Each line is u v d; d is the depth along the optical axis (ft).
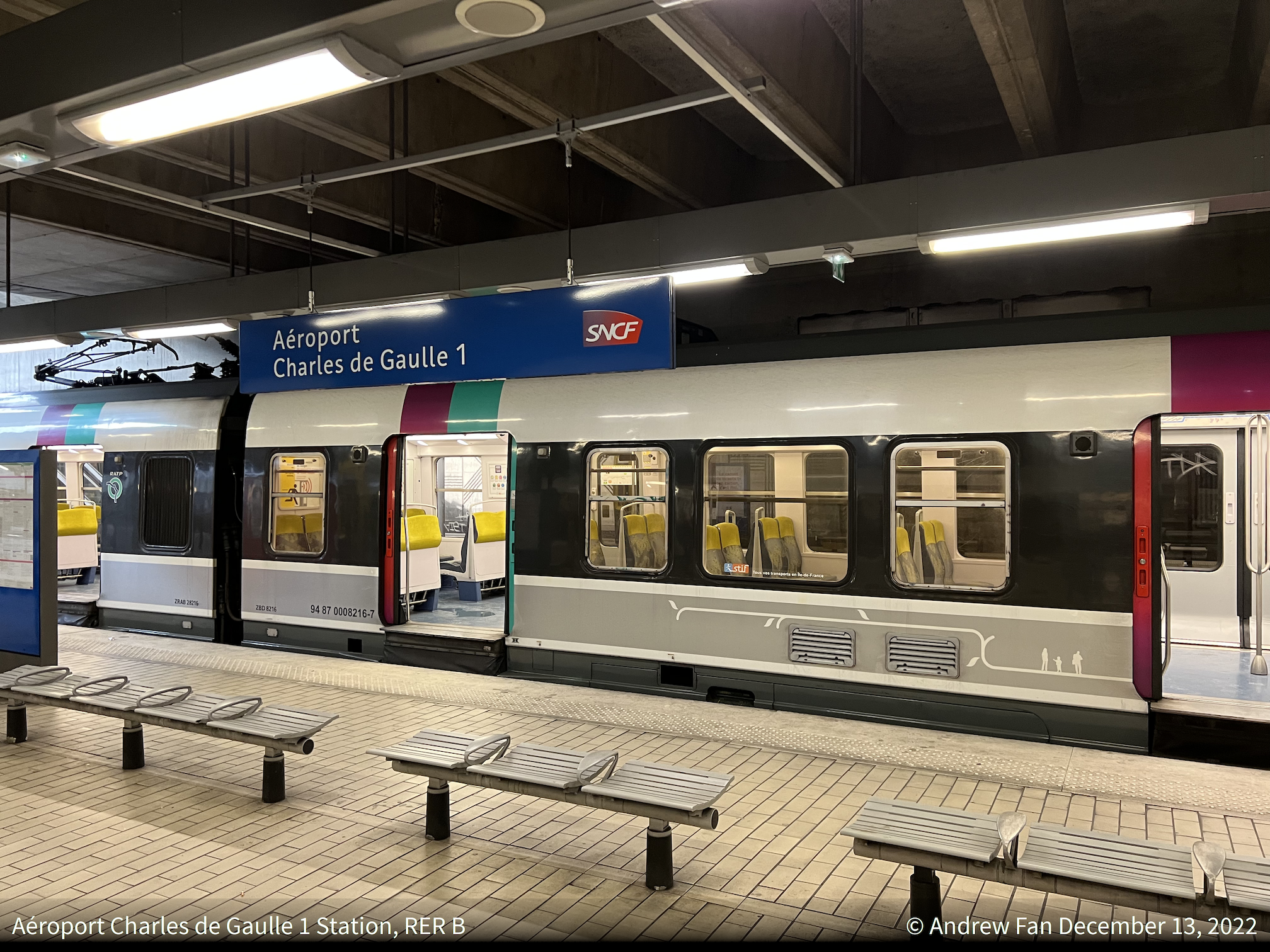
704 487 25.30
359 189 34.37
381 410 31.01
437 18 11.36
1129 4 25.54
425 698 26.05
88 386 41.45
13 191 35.76
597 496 26.89
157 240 41.91
